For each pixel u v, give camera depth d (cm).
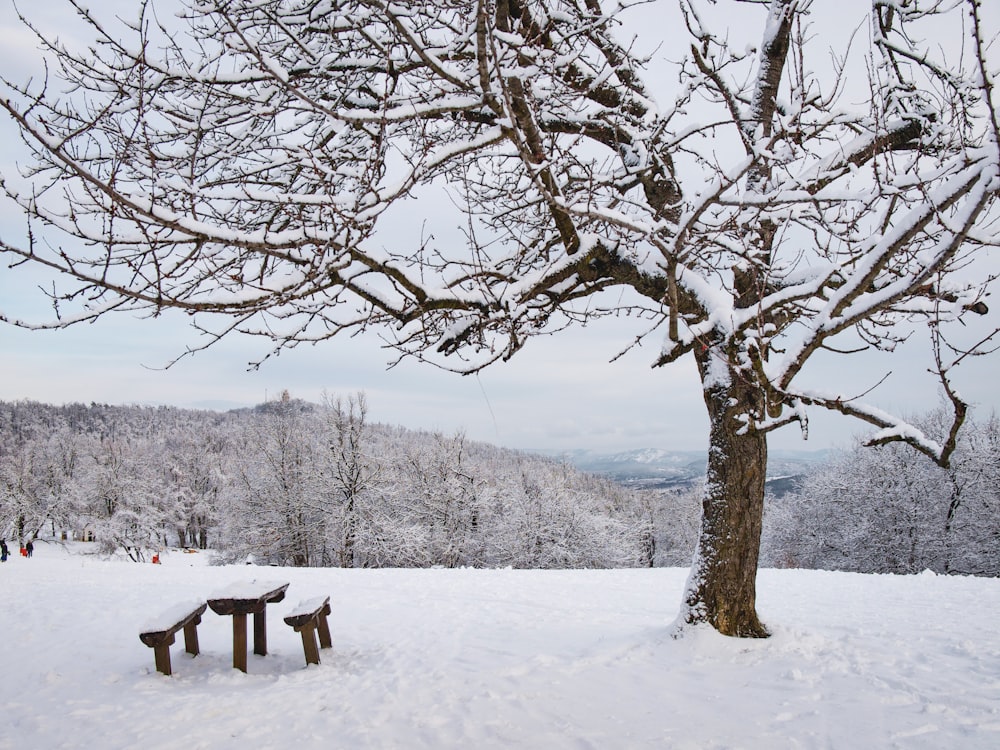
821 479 3384
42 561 2130
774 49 688
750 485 669
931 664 593
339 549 3422
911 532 2889
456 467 3744
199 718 506
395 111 387
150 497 5431
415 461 3841
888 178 417
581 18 595
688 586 688
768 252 641
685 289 670
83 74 493
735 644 635
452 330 547
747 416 535
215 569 1686
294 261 383
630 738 435
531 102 464
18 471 6125
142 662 692
